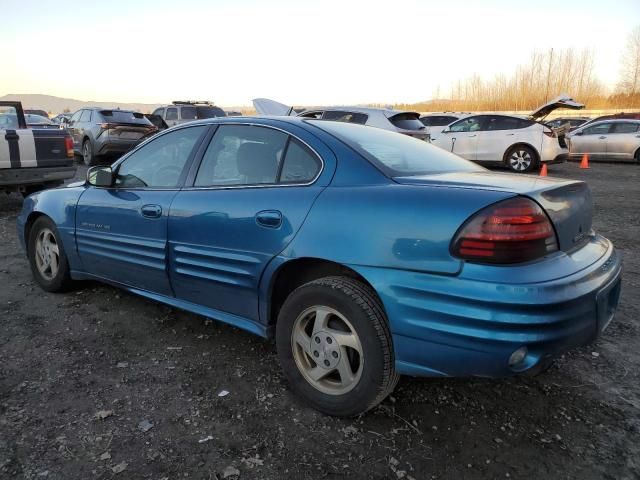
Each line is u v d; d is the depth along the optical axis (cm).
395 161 289
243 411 277
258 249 288
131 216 364
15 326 380
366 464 236
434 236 230
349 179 272
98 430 258
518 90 5069
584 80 4859
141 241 358
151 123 1547
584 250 261
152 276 357
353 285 258
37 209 444
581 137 1750
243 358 337
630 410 281
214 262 312
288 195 284
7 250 595
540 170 1423
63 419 267
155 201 349
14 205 903
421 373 241
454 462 238
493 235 220
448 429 263
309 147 292
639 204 941
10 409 275
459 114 1961
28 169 782
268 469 233
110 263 388
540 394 297
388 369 252
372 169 271
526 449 248
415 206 240
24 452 241
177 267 336
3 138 750
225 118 342
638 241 662
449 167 313
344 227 256
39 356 335
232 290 308
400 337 241
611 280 255
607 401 290
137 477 227
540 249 228
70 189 431
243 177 315
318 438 255
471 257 222
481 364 224
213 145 339
